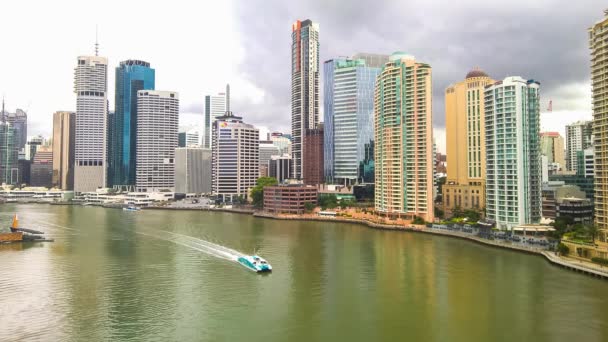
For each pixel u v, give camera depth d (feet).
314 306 438.81
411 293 478.59
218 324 392.88
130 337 365.61
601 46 631.97
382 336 368.07
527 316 409.08
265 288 498.28
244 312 422.00
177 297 465.88
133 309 429.79
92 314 416.67
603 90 627.46
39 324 392.27
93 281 526.16
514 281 520.01
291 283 517.96
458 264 608.60
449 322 396.98
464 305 439.63
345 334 372.17
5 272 566.77
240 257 629.10
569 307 430.61
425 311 424.05
